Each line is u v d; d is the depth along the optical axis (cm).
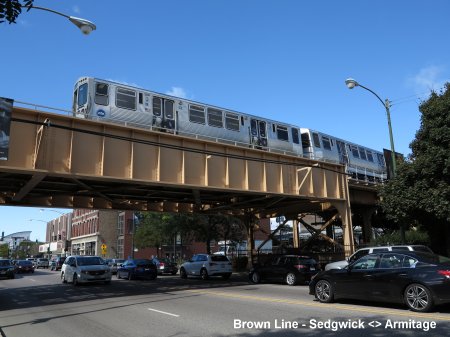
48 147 1623
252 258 3450
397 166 2320
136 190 2339
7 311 1331
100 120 1825
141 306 1323
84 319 1109
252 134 2528
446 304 1059
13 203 2367
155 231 4591
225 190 2202
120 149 1856
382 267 1079
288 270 2044
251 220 3516
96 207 2669
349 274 1142
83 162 1728
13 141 1555
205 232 4284
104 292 1862
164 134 1970
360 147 3725
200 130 2248
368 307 1096
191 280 2675
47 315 1210
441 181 2080
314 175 2675
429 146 2161
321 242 4022
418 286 987
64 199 2534
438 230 2612
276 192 2433
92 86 1898
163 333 868
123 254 6775
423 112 2244
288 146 2755
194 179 2091
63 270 2561
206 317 1051
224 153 2241
